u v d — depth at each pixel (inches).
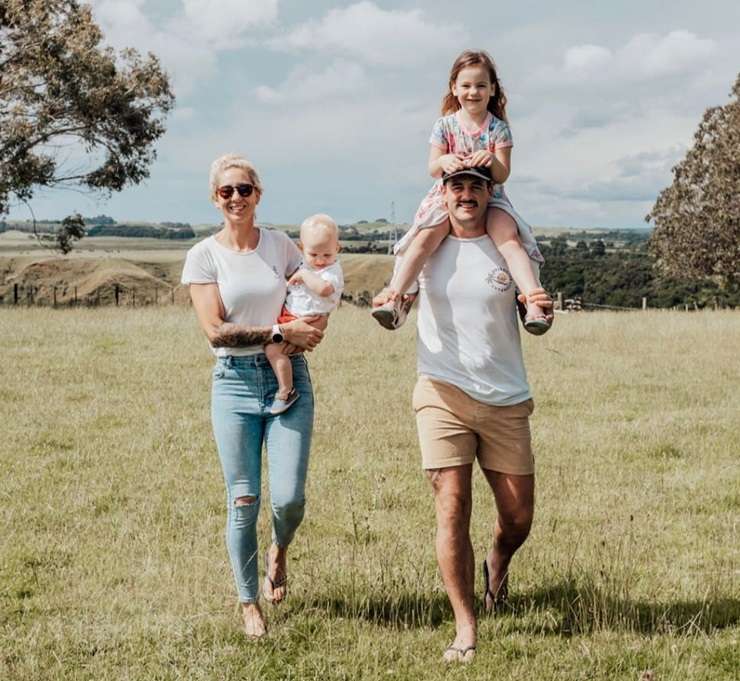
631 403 486.9
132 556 247.3
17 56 1333.7
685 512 293.9
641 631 191.9
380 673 174.9
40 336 725.9
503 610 205.0
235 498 188.4
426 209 185.8
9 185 1359.5
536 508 294.0
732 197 1656.0
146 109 1424.7
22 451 369.7
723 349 693.9
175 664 179.9
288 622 197.3
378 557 240.4
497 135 190.4
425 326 187.8
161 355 630.5
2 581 229.6
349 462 355.3
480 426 183.5
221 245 191.5
